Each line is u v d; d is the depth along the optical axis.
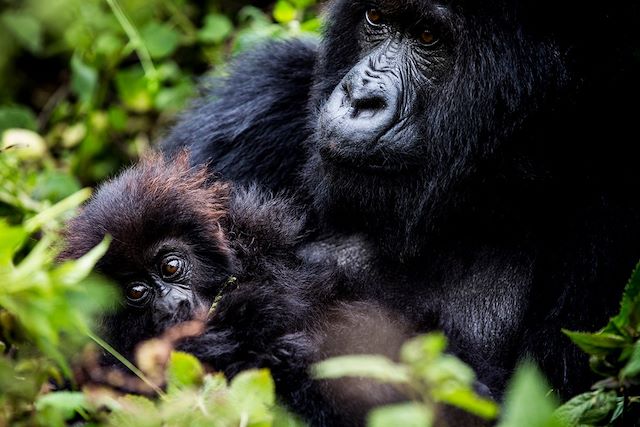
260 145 9.60
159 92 12.65
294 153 9.46
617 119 8.18
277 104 9.64
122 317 7.44
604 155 8.23
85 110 12.73
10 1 12.27
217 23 12.96
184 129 10.38
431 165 8.08
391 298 8.38
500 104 8.02
